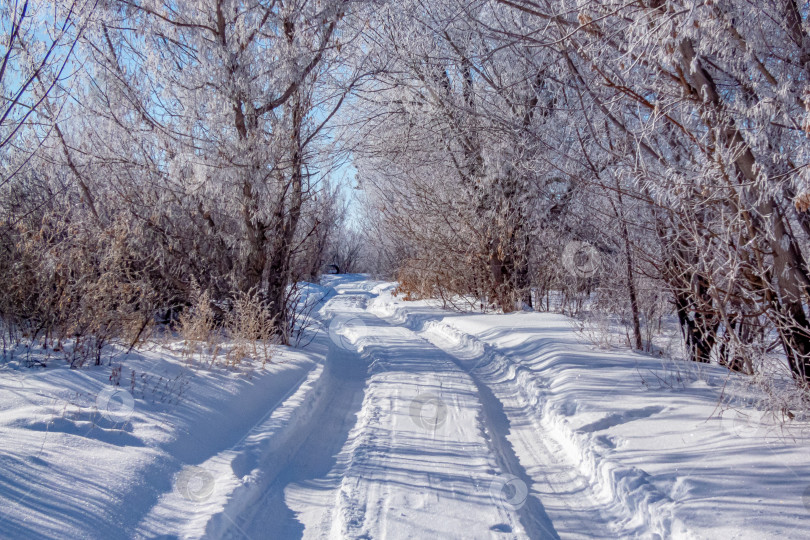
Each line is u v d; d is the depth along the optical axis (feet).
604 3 17.49
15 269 21.62
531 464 17.63
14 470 11.34
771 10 17.06
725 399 19.03
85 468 12.50
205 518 11.92
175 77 31.07
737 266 15.99
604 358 27.71
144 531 11.22
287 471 16.52
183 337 27.73
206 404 19.11
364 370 31.99
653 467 14.78
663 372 23.84
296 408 21.31
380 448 17.60
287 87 32.89
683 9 14.61
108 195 30.99
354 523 12.67
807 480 12.77
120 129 31.09
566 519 13.85
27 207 26.61
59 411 15.12
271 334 32.53
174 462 14.44
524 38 23.15
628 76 19.63
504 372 30.09
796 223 18.03
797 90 16.69
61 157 29.12
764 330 18.88
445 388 25.48
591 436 17.67
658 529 12.39
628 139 21.30
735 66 17.46
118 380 18.78
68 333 21.26
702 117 16.25
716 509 12.10
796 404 15.79
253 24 31.07
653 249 25.07
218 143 30.94
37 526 10.00
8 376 17.70
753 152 16.03
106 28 29.07
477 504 13.73
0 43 17.84
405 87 45.73
